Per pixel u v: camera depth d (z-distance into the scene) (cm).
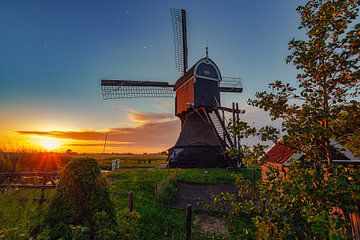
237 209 353
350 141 280
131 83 2597
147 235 736
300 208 263
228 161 2120
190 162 2214
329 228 200
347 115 271
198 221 983
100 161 3303
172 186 1362
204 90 2283
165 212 1007
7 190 744
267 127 311
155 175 1683
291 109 314
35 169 1465
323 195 238
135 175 1698
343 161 634
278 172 289
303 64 296
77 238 400
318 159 287
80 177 496
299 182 251
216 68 2394
